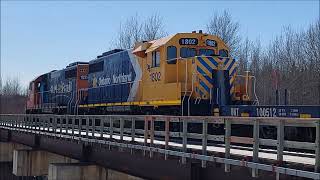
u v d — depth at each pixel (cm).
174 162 1178
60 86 3272
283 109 1188
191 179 1086
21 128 3106
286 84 3753
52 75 3547
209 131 1391
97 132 2142
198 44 1794
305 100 3691
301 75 3809
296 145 826
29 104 4134
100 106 2462
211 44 1812
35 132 2658
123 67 2192
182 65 1728
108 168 1650
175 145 1215
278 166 822
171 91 1684
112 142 1517
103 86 2459
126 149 1439
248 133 1254
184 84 1633
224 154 989
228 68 1670
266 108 1251
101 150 1712
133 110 2047
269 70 4166
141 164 1362
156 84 1816
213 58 1653
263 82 3850
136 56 2034
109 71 2391
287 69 4047
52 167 1923
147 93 1895
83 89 2792
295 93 3728
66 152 2125
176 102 1642
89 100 2677
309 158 934
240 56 4031
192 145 1262
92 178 1836
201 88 1617
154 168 1282
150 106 1881
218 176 1025
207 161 1031
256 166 864
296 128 1095
